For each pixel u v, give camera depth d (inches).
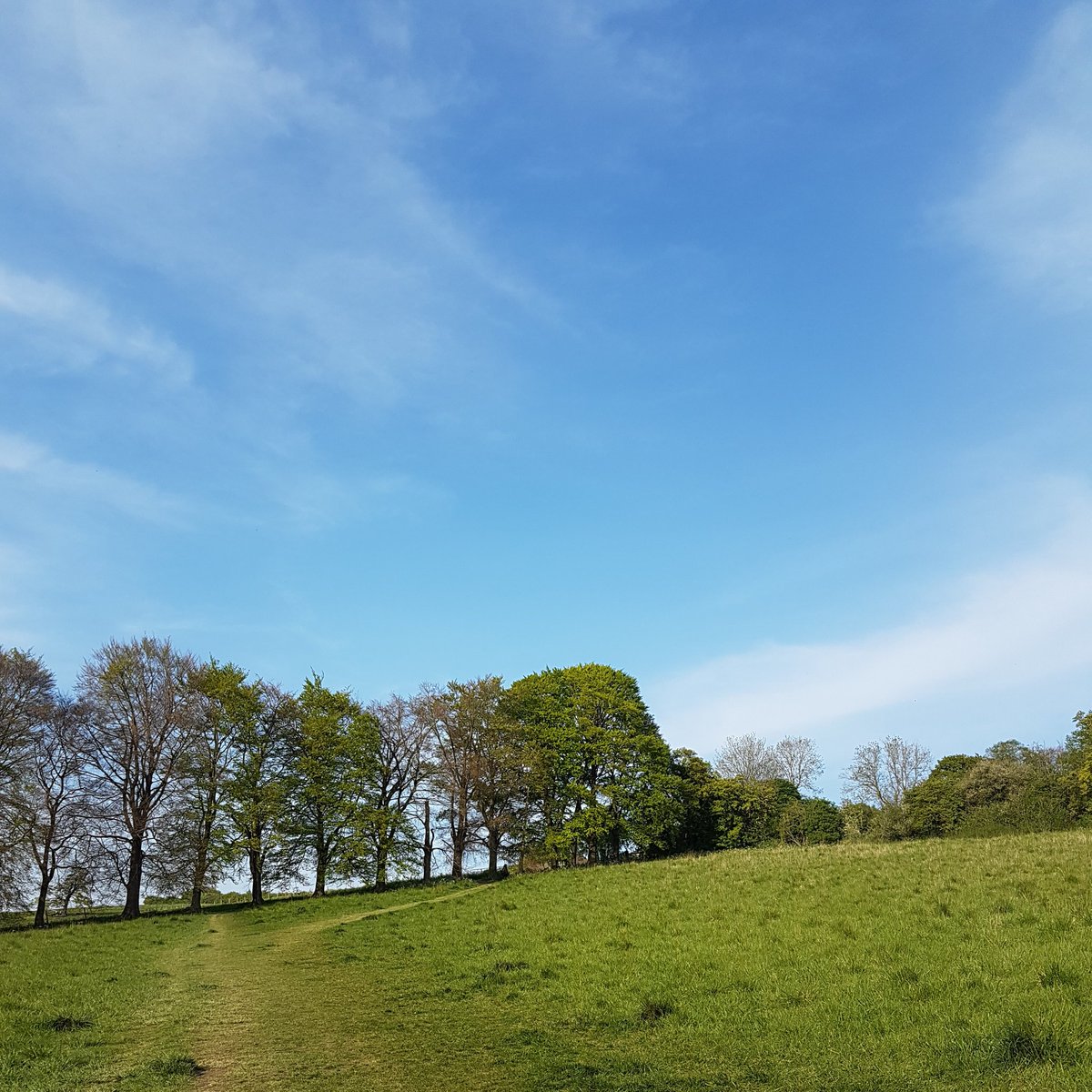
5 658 1694.1
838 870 1151.0
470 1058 498.3
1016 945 620.1
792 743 3971.5
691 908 1005.2
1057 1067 400.8
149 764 1882.4
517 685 2554.1
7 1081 446.3
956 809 2955.2
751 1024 540.7
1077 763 2709.2
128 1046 534.0
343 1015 630.5
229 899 2349.9
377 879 2220.7
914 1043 463.2
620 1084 441.7
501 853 2301.9
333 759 2218.3
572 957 818.2
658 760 2361.0
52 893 1747.0
